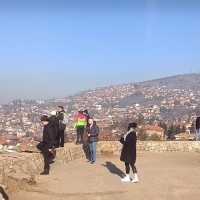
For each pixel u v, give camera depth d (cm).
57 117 1867
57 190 1356
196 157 2238
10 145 1844
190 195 1318
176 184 1486
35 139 2059
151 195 1312
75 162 1988
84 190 1370
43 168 1677
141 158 2188
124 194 1323
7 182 1270
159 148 2448
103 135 2422
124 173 1714
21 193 1268
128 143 1509
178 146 2464
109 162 2027
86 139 2178
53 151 1698
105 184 1478
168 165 1948
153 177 1619
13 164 1431
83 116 2216
